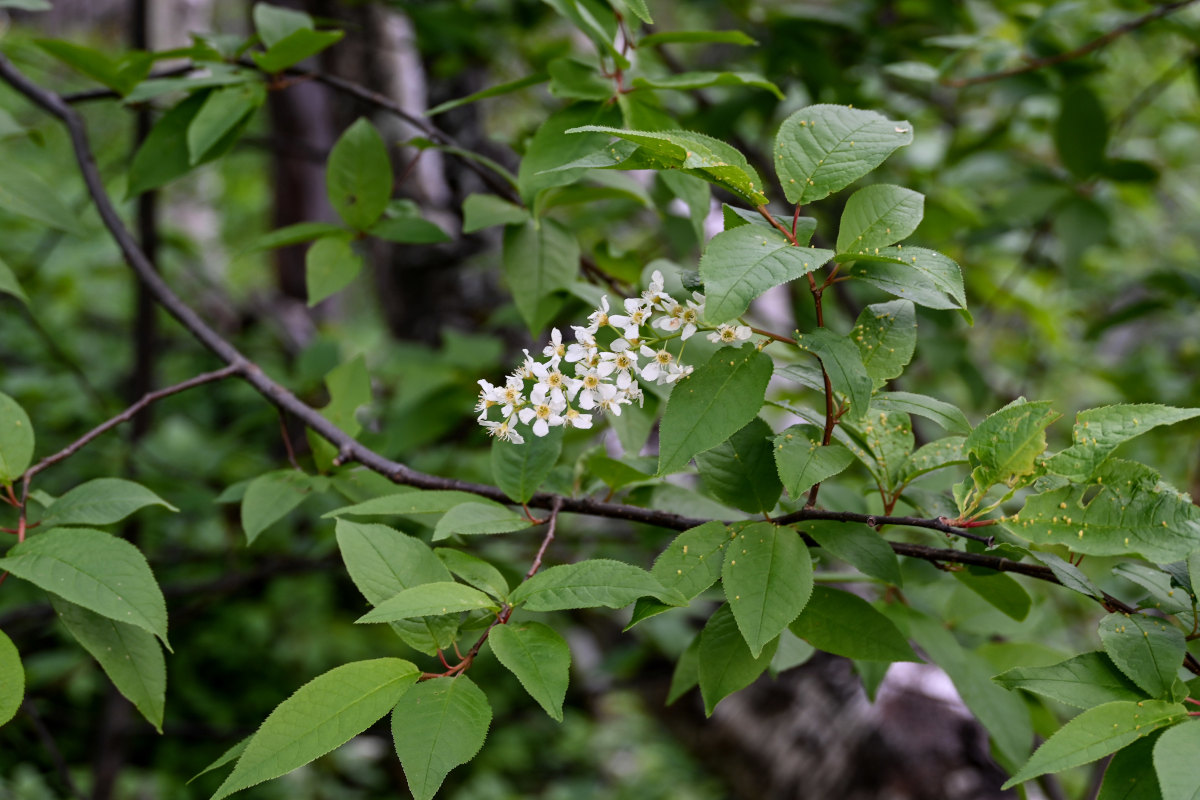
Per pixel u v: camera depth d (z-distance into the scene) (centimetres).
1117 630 86
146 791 231
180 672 247
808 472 88
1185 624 89
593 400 92
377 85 204
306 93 253
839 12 179
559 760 285
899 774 182
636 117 103
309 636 253
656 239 210
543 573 87
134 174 116
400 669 85
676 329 91
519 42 198
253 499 103
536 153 102
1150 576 90
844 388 86
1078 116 155
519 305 112
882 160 87
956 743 185
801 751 200
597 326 93
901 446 95
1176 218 283
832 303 180
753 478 93
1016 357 239
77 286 292
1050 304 238
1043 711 110
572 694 273
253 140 168
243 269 423
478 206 113
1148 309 177
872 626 93
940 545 102
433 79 205
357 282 360
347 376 111
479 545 158
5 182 112
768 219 87
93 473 202
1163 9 140
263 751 82
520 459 96
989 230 181
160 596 87
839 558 90
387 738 290
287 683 258
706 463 93
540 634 85
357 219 114
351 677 84
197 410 282
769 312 186
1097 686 85
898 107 212
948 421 90
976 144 187
